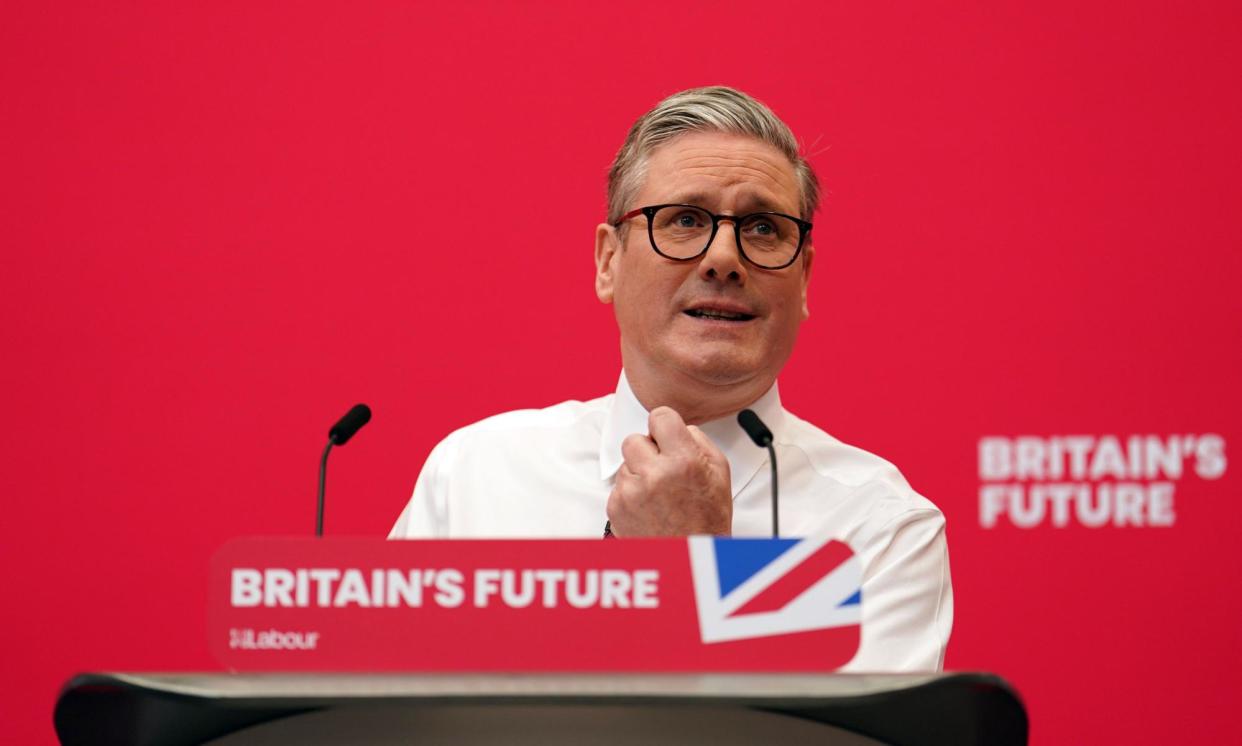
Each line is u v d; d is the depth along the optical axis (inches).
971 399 314.5
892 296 318.3
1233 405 309.1
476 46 330.0
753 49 326.6
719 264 213.0
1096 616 307.0
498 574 127.7
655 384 228.1
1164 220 314.5
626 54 328.8
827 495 234.2
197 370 321.1
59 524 316.2
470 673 126.0
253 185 325.4
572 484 243.9
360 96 328.8
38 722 310.8
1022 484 311.9
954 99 321.1
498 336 323.9
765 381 226.4
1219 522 307.0
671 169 220.2
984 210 318.7
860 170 321.4
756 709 120.1
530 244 326.0
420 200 326.6
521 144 328.2
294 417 320.2
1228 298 311.6
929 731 119.9
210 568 128.6
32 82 325.4
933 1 322.7
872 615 216.8
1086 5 319.6
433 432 321.1
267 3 328.8
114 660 312.8
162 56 327.0
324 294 323.9
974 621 307.9
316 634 127.4
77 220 323.3
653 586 127.2
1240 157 313.3
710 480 187.8
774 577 127.0
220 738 122.7
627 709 119.6
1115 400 311.9
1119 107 317.4
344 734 120.5
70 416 319.0
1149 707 304.0
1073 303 314.7
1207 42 316.2
